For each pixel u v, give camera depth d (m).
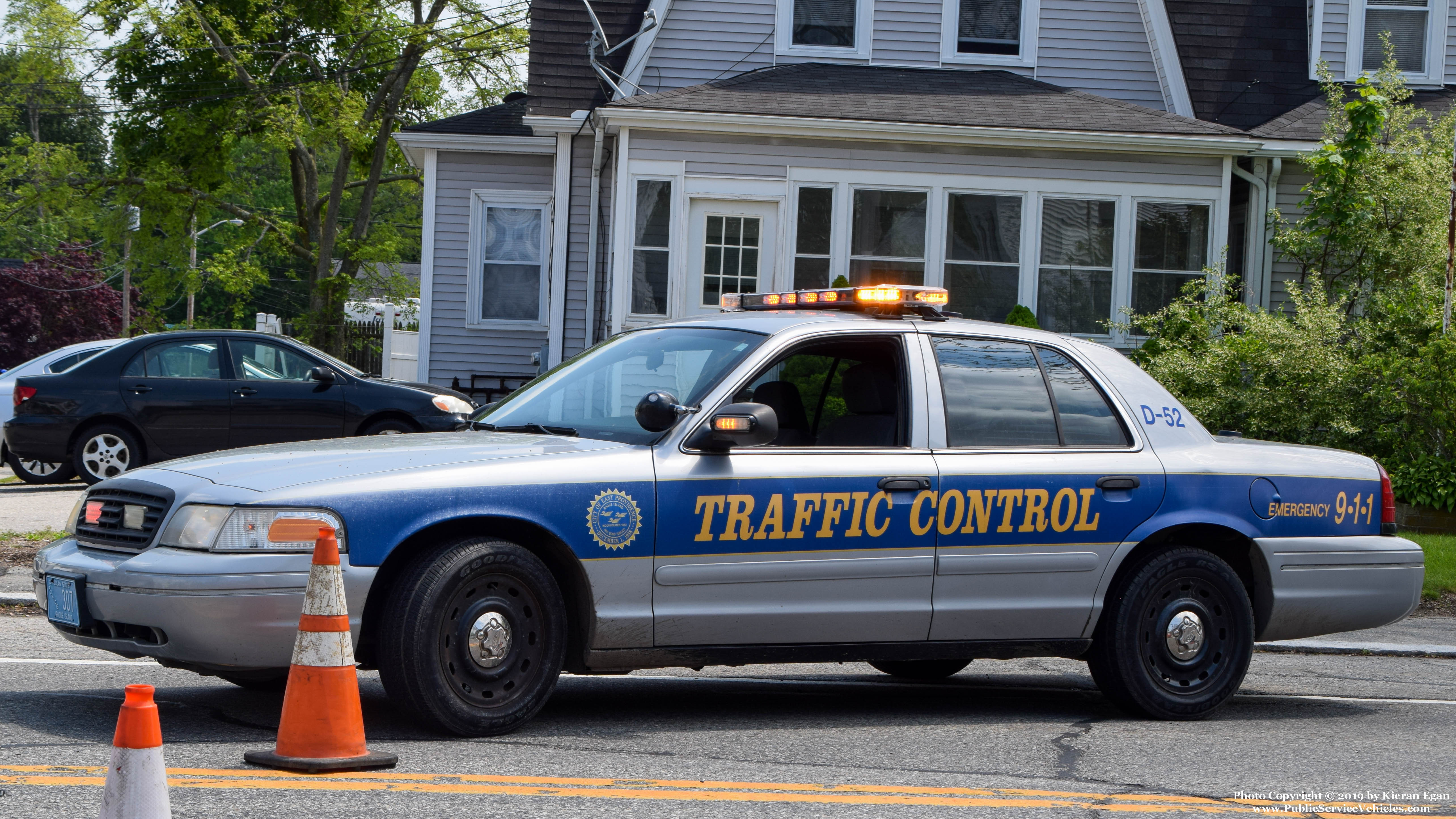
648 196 15.91
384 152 29.80
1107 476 6.25
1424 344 13.57
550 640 5.36
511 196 20.91
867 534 5.81
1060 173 16.08
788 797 4.65
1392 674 8.10
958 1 18.36
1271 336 13.92
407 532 5.11
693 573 5.55
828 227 15.95
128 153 29.36
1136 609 6.27
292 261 64.62
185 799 4.27
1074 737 5.93
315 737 4.71
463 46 28.91
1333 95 16.44
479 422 6.26
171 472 5.37
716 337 6.14
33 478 15.09
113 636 5.17
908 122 15.60
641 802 4.48
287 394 14.40
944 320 6.37
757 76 17.31
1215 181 16.22
